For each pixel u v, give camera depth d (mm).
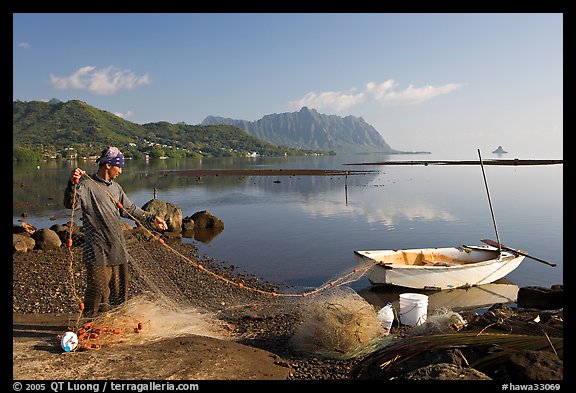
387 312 8062
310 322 7230
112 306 6695
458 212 30953
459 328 6527
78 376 4902
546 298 10984
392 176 75812
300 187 53625
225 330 8344
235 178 69750
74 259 15125
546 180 65562
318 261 17453
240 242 21281
